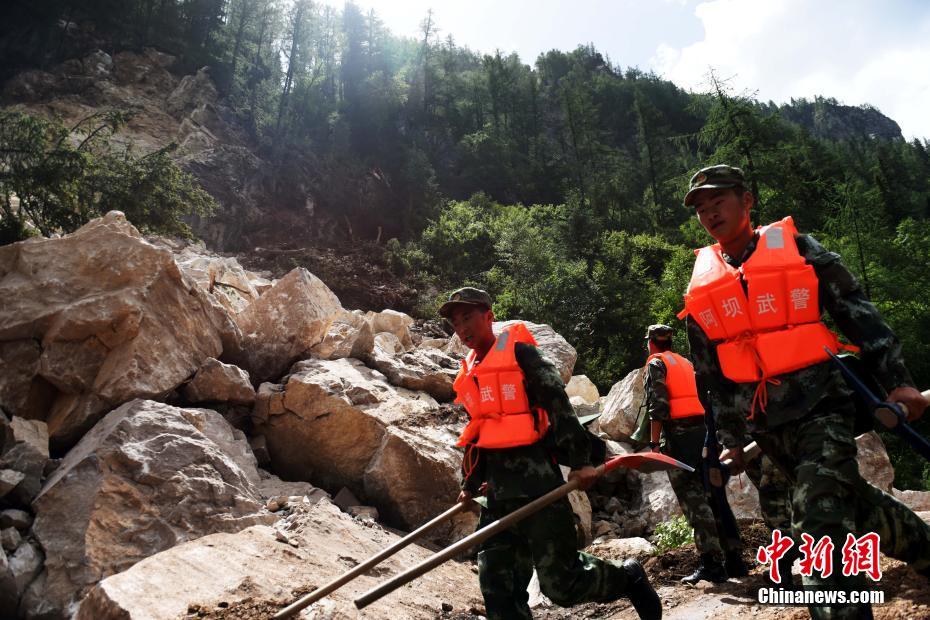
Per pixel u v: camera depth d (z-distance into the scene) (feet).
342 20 266.57
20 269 19.16
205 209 94.58
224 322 21.75
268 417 20.40
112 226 19.76
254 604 10.44
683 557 14.82
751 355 7.60
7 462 14.85
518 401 8.81
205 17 225.15
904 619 7.84
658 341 15.52
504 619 8.22
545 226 182.09
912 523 7.34
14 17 172.24
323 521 14.97
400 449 18.71
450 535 18.04
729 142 78.54
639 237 158.40
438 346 47.70
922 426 59.21
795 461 7.43
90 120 90.33
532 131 294.25
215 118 176.65
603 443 8.81
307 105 219.00
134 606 9.79
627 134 352.90
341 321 31.50
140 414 16.47
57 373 17.89
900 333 77.10
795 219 78.48
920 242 95.04
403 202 201.98
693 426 13.97
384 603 11.92
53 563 13.17
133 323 18.34
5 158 75.82
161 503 14.64
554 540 8.31
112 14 195.83
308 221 171.42
